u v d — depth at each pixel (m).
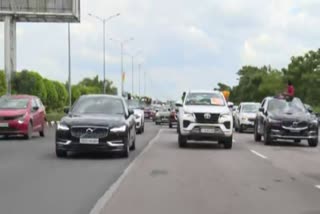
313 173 15.20
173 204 10.49
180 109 23.80
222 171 15.34
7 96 28.16
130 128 19.36
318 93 81.19
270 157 19.50
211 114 22.48
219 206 10.33
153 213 9.70
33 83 55.62
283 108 25.77
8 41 49.03
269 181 13.56
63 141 17.80
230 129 22.59
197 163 17.23
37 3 48.66
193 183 13.09
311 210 10.05
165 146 23.78
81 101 19.47
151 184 12.88
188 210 9.95
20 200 10.84
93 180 13.42
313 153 21.41
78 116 18.42
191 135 22.53
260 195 11.55
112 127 17.83
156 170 15.35
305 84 84.44
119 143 17.97
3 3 48.62
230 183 13.14
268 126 24.84
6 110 26.75
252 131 38.59
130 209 10.02
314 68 85.62
